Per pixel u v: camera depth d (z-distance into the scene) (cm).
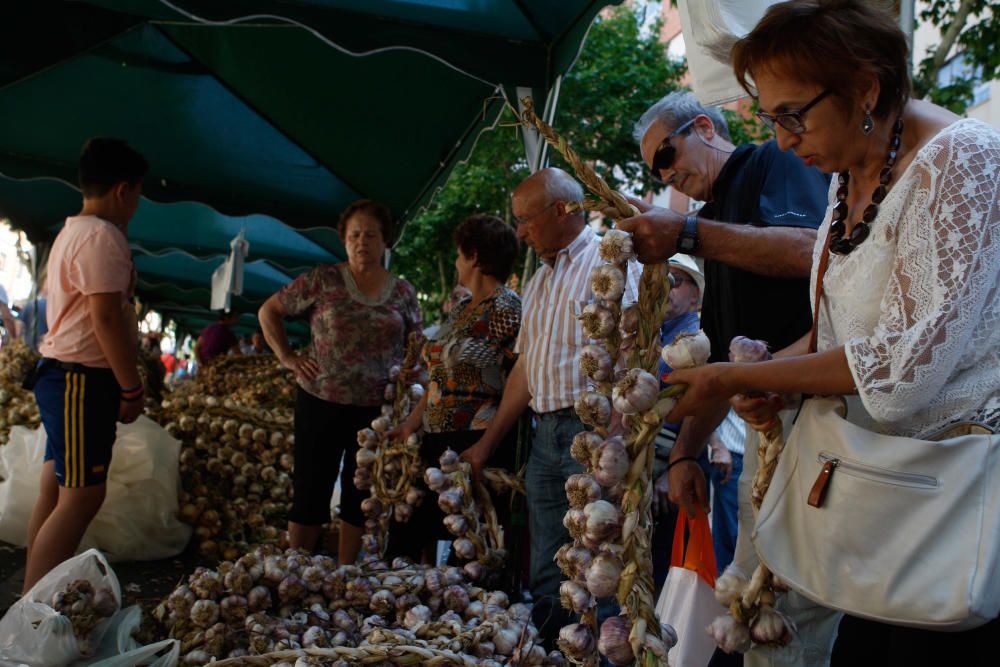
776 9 153
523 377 336
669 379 166
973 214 135
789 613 182
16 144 688
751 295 238
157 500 495
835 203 170
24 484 488
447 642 246
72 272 339
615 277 180
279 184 725
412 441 363
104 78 579
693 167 264
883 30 144
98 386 344
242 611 268
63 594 261
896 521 137
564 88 1535
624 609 170
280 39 504
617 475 169
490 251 374
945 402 143
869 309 152
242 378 828
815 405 155
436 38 413
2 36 462
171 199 728
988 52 1016
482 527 323
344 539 444
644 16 1697
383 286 453
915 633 150
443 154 607
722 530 318
